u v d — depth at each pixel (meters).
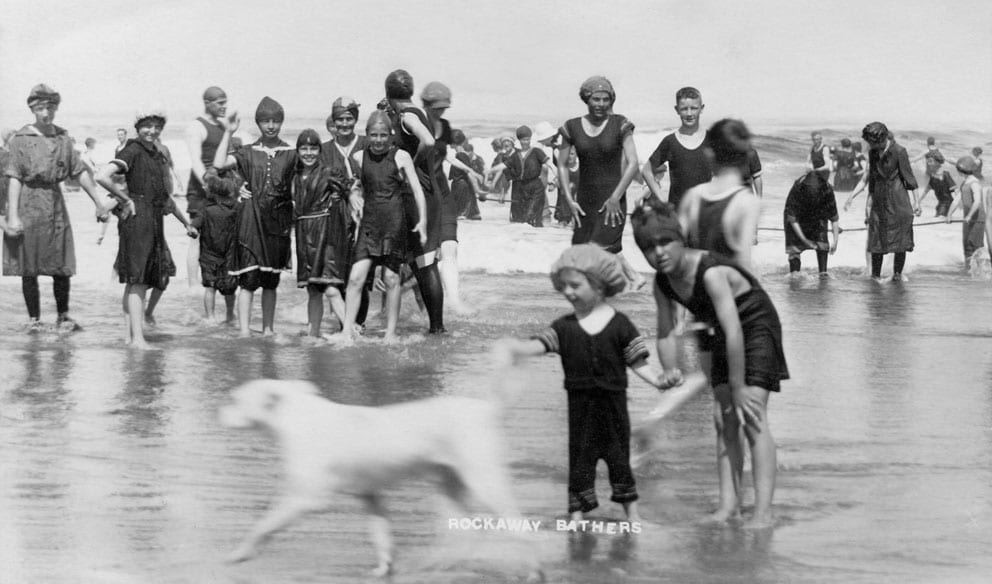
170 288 15.61
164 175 11.39
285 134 52.66
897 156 18.14
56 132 12.08
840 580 5.44
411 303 14.23
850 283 17.73
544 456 7.42
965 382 9.80
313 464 5.52
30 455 7.32
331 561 5.64
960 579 5.45
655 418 7.43
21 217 12.11
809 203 18.56
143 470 7.03
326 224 11.65
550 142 12.31
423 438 5.56
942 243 22.67
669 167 12.11
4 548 5.70
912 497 6.68
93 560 5.55
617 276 6.18
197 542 5.84
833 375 10.06
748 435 6.24
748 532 6.11
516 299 14.66
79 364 10.31
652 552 5.81
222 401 8.87
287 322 13.02
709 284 6.21
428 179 11.91
